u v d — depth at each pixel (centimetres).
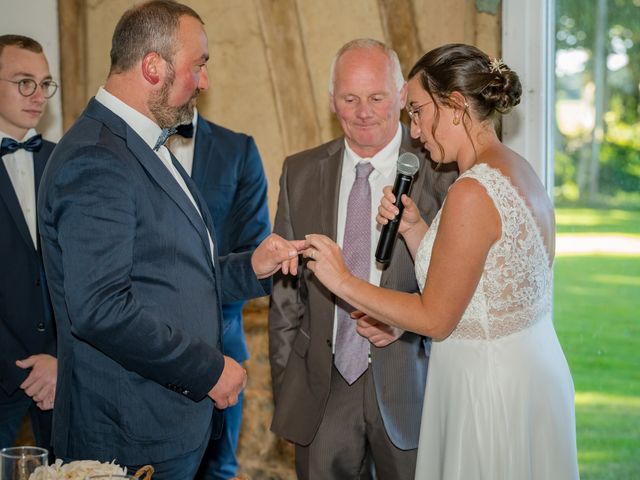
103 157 231
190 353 238
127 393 242
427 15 374
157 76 247
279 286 310
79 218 227
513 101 244
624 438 368
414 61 377
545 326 249
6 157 352
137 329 230
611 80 357
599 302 367
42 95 361
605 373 369
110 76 251
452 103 242
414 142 304
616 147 358
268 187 409
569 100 364
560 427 244
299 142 404
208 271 254
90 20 429
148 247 240
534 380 240
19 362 337
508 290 236
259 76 406
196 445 254
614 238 362
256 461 412
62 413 246
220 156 353
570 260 370
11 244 342
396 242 288
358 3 386
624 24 353
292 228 307
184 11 254
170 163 266
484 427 240
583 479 375
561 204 369
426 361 295
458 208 229
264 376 410
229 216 353
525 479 239
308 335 300
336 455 293
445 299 232
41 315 345
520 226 233
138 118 248
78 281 227
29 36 434
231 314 357
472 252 229
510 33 361
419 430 286
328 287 251
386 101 290
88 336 230
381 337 282
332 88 300
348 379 291
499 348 240
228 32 409
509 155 243
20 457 183
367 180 298
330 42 393
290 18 398
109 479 179
